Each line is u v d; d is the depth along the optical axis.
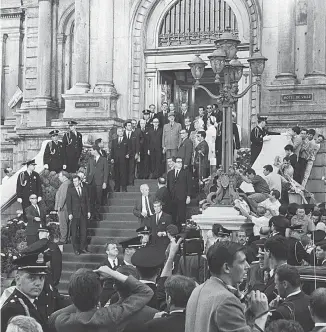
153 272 8.86
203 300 6.68
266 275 11.22
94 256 23.20
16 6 41.78
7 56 42.16
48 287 11.16
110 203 26.17
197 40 32.66
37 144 34.41
